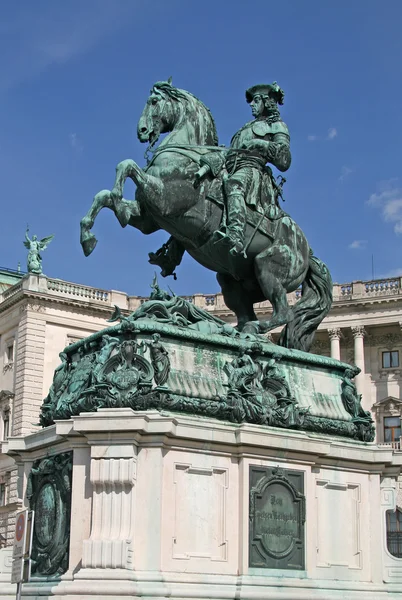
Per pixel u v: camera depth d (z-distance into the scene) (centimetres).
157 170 734
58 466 650
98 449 602
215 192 752
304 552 666
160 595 572
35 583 638
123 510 595
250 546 637
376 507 729
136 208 729
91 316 4500
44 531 650
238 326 812
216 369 682
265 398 688
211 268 790
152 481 602
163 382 641
